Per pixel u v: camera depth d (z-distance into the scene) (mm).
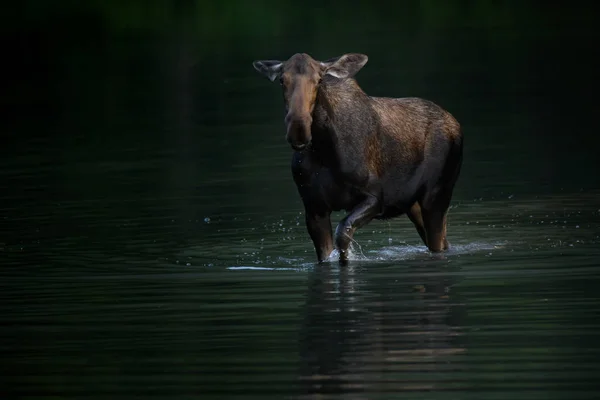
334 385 31344
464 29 165250
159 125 97688
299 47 143750
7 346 36250
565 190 63219
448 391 30594
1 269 47625
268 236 53656
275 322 37906
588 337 34938
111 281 45000
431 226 49781
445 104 100562
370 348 34562
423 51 139375
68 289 43812
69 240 53469
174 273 46156
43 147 87750
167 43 160125
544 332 35688
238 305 40469
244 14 193000
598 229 52844
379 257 48500
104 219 58656
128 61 144750
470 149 79562
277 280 44344
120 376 32844
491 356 33406
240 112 103500
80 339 36844
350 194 46906
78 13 195625
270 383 31703
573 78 114188
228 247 51312
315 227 47531
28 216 60000
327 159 46031
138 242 52781
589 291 40656
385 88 108812
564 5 196500
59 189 68688
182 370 33156
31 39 170500
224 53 146375
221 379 32219
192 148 84375
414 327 36656
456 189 65188
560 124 88938
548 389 30531
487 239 51594
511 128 88062
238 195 64938
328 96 45625
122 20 189875
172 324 38250
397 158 48531
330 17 186875
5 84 130750
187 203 62875
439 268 45781
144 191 67125
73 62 147125
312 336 36062
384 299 40531
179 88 120938
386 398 30234
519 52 135875
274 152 80938
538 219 55719
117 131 95062
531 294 40594
